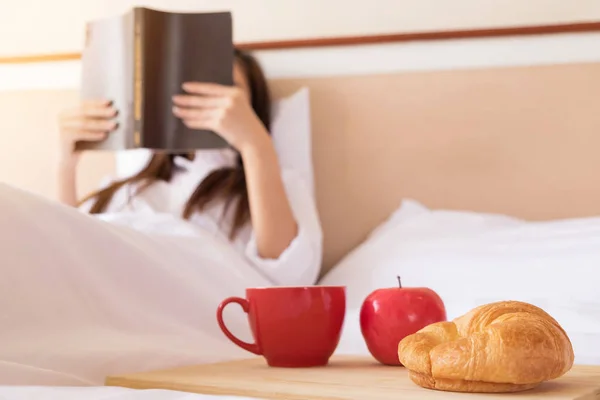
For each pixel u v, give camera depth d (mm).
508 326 526
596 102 1573
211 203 1442
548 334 526
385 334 739
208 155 1551
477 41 1635
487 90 1626
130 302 915
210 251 1194
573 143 1578
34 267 796
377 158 1671
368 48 1690
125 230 1018
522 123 1605
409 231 1462
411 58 1667
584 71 1584
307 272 1337
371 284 1313
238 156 1498
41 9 1936
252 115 1327
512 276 1153
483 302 1112
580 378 604
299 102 1674
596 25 1564
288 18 1805
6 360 685
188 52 1311
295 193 1463
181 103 1296
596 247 1142
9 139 1856
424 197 1640
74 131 1395
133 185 1538
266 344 741
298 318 730
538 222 1482
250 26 1826
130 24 1299
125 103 1309
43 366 698
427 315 736
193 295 996
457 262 1253
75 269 845
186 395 559
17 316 751
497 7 1681
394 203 1651
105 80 1340
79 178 1815
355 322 1071
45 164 1836
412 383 584
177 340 897
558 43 1597
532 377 511
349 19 1768
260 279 1239
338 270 1435
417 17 1728
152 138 1294
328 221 1684
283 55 1738
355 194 1675
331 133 1698
